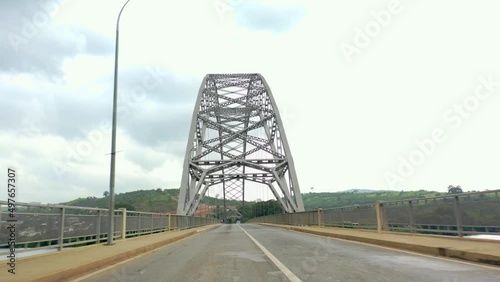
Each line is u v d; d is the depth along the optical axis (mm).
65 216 12578
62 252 11898
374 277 7426
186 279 7918
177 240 21734
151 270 9375
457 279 6934
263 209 99438
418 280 6961
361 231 20516
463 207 12438
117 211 17953
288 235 23875
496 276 7152
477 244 10883
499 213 10906
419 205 15148
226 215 130750
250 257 11625
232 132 75250
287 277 7844
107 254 11734
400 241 12969
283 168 69938
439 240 12711
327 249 13273
